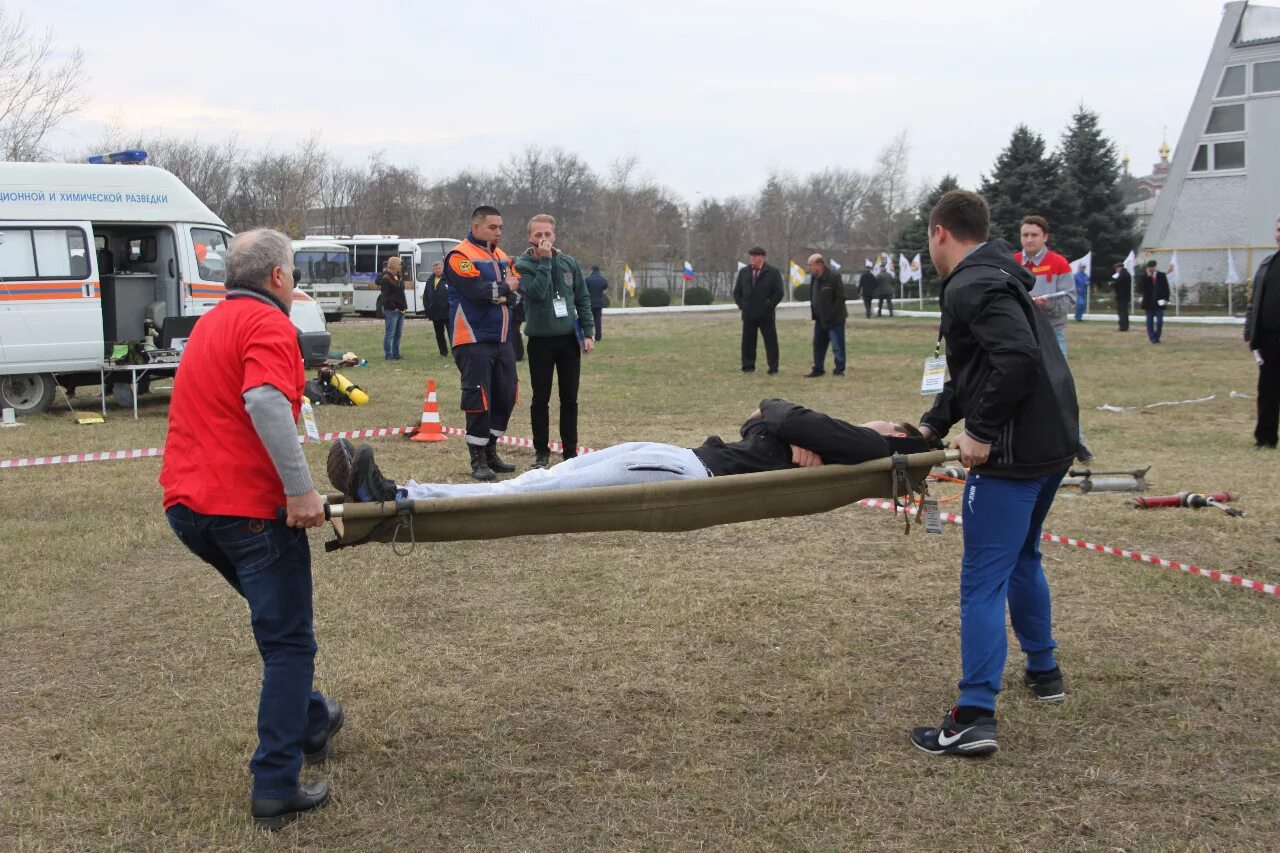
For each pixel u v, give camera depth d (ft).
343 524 11.45
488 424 28.25
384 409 43.34
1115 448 32.37
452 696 14.16
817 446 13.26
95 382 44.93
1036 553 13.69
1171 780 11.80
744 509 12.76
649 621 16.94
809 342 81.97
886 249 226.17
